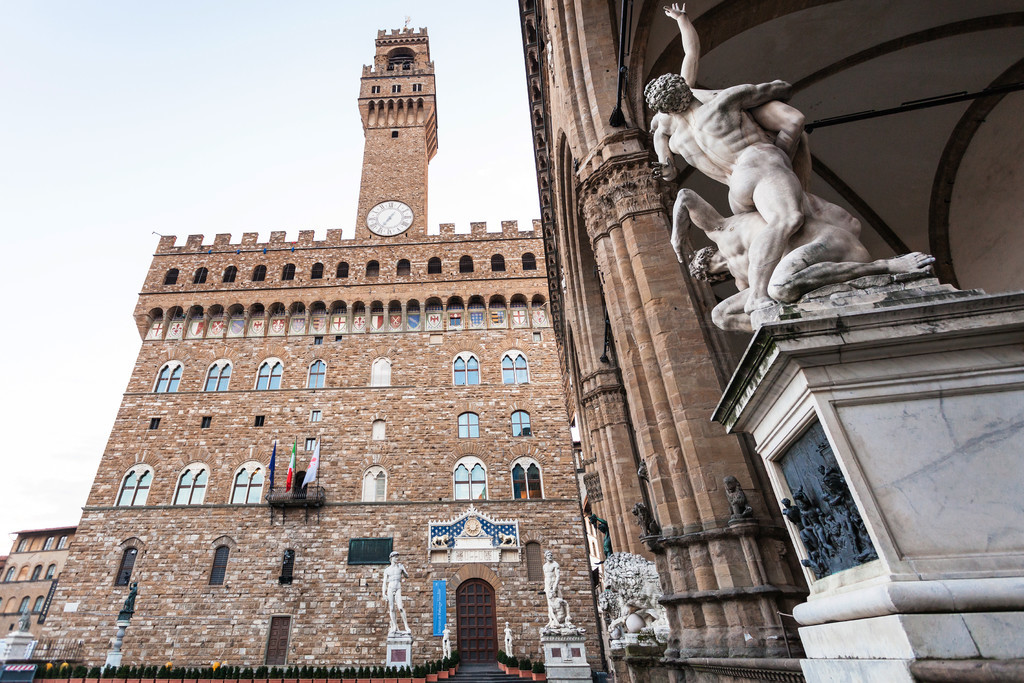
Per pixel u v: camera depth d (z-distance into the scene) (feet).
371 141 164.76
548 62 51.24
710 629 23.20
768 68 42.63
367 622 99.45
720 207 50.78
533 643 98.07
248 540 106.32
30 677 73.67
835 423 9.73
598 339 58.70
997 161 45.78
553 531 108.06
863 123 46.62
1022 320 9.65
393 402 121.08
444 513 109.19
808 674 10.96
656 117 16.88
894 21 39.81
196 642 97.35
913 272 10.79
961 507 8.87
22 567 203.21
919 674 7.59
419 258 139.13
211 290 133.90
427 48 188.14
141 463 114.11
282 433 117.39
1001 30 39.55
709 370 27.53
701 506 25.17
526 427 119.34
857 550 9.50
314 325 131.54
